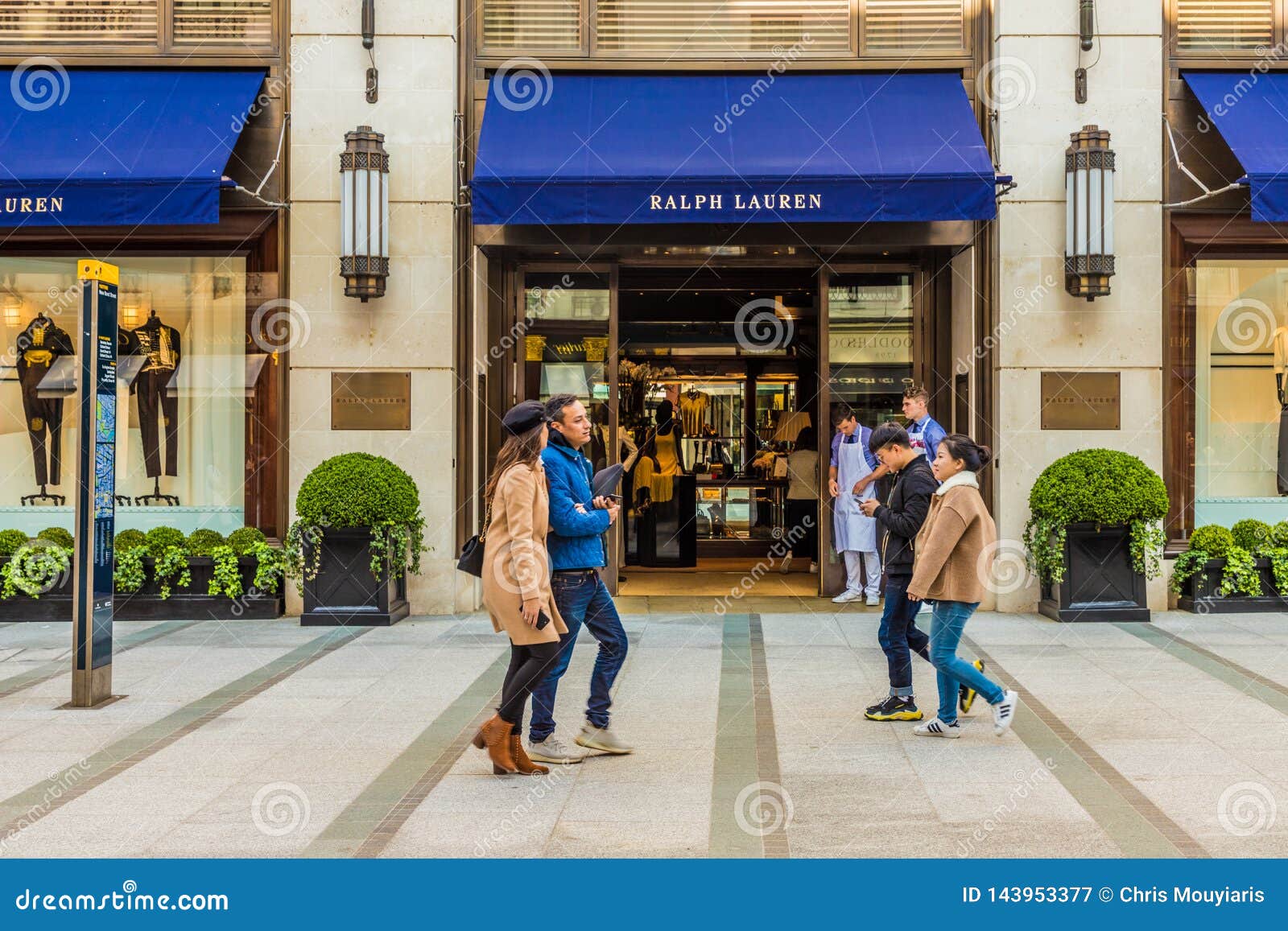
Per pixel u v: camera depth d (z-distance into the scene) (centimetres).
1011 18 1029
